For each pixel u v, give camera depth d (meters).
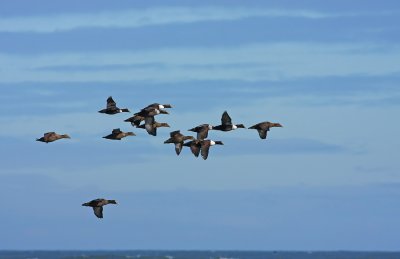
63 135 77.81
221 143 76.75
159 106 78.81
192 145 76.38
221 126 77.00
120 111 77.38
